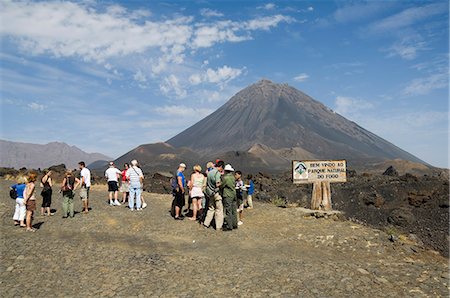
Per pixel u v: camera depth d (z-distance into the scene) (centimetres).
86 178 1591
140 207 1702
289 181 3909
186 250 1093
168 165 18862
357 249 1143
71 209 1485
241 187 1562
